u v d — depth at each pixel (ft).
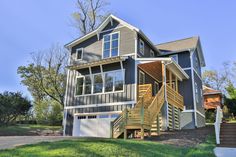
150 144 31.09
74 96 65.00
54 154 21.91
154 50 71.77
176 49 77.56
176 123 62.75
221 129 44.91
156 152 26.91
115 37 63.87
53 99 105.81
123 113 43.42
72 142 27.81
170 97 57.82
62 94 100.89
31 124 98.53
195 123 67.51
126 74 58.39
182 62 74.90
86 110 61.72
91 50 67.21
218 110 49.60
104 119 58.59
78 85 65.41
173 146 32.89
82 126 61.31
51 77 103.71
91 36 68.33
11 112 74.08
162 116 53.62
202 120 79.10
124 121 42.78
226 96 112.37
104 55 64.13
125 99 56.65
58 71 104.99
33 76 107.24
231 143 38.22
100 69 62.95
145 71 63.31
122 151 25.31
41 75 104.42
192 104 69.87
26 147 24.97
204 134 45.27
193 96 70.44
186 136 43.52
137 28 60.18
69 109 64.75
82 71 65.92
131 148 26.99
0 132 61.77
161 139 40.32
